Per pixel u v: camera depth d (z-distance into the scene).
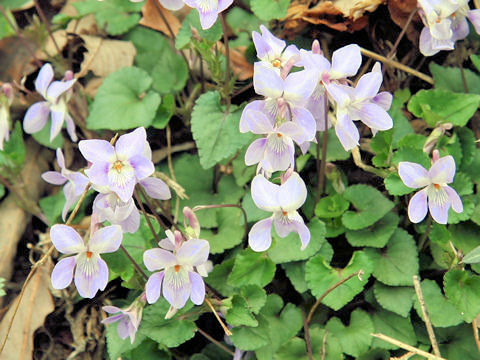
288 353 0.26
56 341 0.28
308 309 0.27
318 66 0.23
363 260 0.26
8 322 0.27
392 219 0.27
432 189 0.24
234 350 0.27
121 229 0.22
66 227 0.22
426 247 0.27
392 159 0.26
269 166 0.23
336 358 0.26
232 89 0.27
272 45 0.24
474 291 0.25
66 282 0.23
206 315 0.28
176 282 0.23
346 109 0.23
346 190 0.27
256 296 0.26
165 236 0.27
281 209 0.23
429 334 0.25
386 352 0.26
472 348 0.26
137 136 0.22
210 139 0.27
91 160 0.22
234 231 0.27
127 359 0.27
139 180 0.23
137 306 0.24
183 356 0.27
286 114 0.23
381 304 0.26
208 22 0.23
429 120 0.27
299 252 0.26
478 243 0.27
